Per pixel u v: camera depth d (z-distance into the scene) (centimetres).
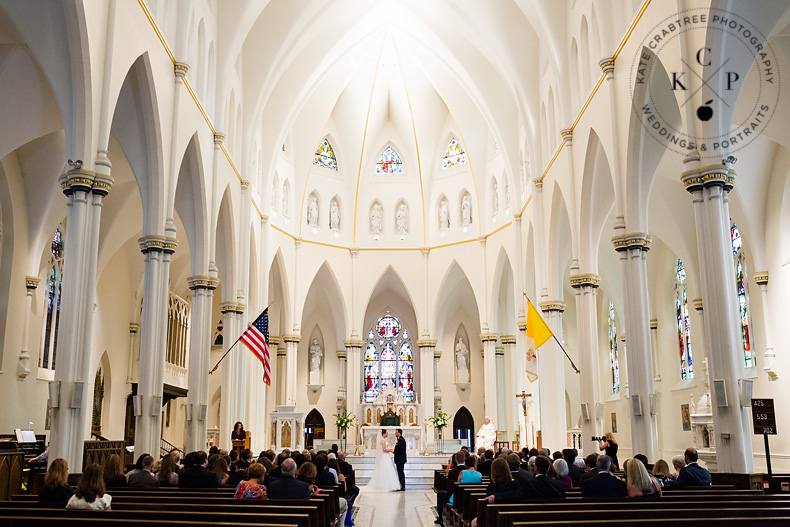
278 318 3591
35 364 2100
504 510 780
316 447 3600
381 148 3762
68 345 1186
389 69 3462
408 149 3719
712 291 1238
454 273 3688
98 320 2502
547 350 2480
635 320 1631
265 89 2628
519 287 2972
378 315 4006
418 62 3316
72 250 1212
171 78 1709
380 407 3375
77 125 1227
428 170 3684
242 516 713
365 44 3250
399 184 3728
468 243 3525
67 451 1163
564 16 2200
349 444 3566
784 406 1906
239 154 2545
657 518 684
